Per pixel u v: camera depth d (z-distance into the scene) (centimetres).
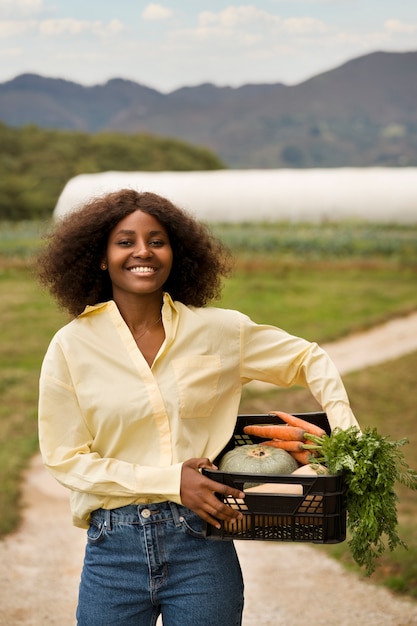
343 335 1711
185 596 287
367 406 1320
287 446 292
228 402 305
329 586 608
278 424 317
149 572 285
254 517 270
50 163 5075
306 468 277
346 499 272
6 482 945
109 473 278
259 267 2141
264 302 1925
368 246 2153
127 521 285
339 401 295
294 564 666
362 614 550
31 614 575
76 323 295
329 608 563
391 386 1393
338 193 2336
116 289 301
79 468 282
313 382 302
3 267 2197
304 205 2364
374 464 264
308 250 2164
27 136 5231
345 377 1441
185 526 285
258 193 2427
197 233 311
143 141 5606
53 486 949
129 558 285
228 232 2292
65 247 305
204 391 294
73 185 2862
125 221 296
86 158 5206
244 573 649
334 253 2152
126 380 287
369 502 266
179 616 288
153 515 283
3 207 4603
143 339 297
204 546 288
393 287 2023
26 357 1591
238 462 287
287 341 306
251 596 593
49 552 727
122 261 293
